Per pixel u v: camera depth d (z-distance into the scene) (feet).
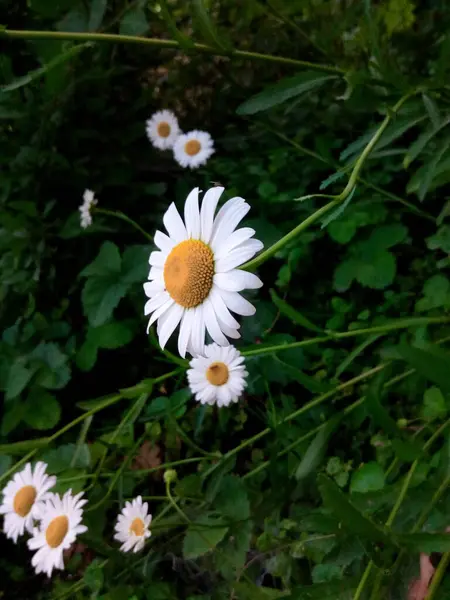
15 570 0.69
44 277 0.79
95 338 0.75
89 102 0.79
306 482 0.54
